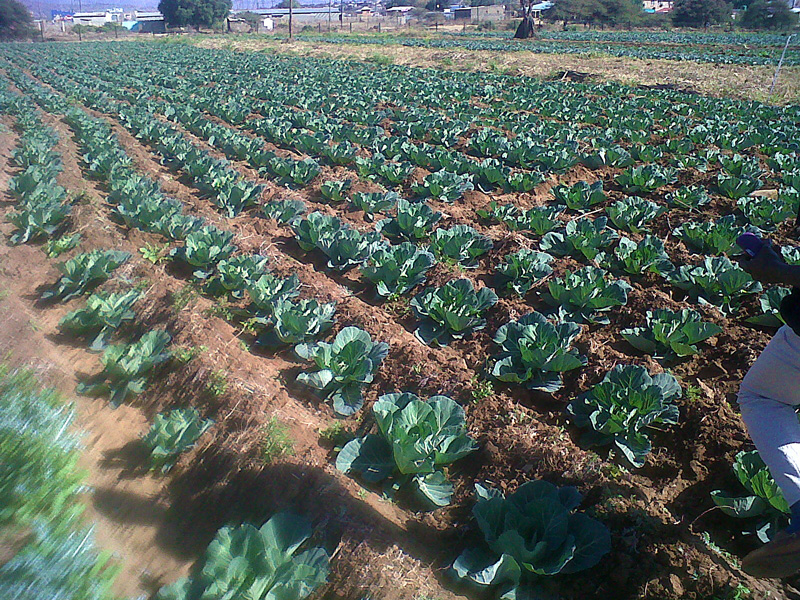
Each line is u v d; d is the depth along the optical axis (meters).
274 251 9.16
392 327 6.90
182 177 13.62
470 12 106.06
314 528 4.25
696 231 9.04
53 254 8.99
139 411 5.84
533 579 3.87
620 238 9.35
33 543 3.85
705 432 4.98
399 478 4.75
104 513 4.59
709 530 4.25
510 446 4.92
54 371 6.20
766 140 15.34
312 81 30.41
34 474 4.36
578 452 4.79
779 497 3.92
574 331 6.24
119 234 9.46
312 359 6.40
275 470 4.68
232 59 43.53
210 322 6.85
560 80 32.66
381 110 21.66
